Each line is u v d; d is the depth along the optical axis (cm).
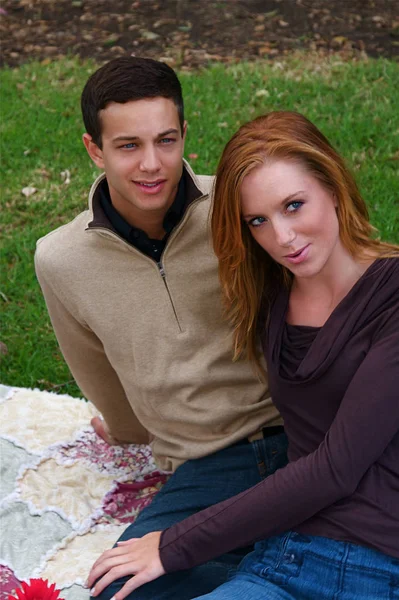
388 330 283
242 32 895
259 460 358
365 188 630
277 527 289
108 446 437
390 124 703
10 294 578
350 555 280
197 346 355
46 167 703
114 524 394
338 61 822
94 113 324
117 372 374
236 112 738
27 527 389
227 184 293
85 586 330
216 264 348
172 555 302
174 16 935
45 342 536
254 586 287
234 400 359
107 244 350
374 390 277
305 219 288
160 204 332
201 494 355
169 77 324
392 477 285
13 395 474
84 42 911
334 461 280
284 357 309
